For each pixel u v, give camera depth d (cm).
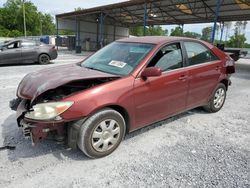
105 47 445
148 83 344
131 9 2261
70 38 2886
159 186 262
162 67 369
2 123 416
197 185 266
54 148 336
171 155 329
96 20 2919
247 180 279
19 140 355
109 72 354
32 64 1295
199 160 319
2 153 317
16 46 1207
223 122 462
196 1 1747
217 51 489
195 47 437
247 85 868
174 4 1892
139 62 349
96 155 311
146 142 364
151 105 357
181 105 413
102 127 309
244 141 382
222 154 337
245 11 1783
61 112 277
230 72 518
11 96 584
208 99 480
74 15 2494
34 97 284
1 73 937
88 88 301
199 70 430
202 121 462
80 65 412
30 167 290
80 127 295
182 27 2644
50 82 304
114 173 284
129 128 343
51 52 1313
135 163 306
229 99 644
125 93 319
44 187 255
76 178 272
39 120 276
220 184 269
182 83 397
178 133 402
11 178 268
